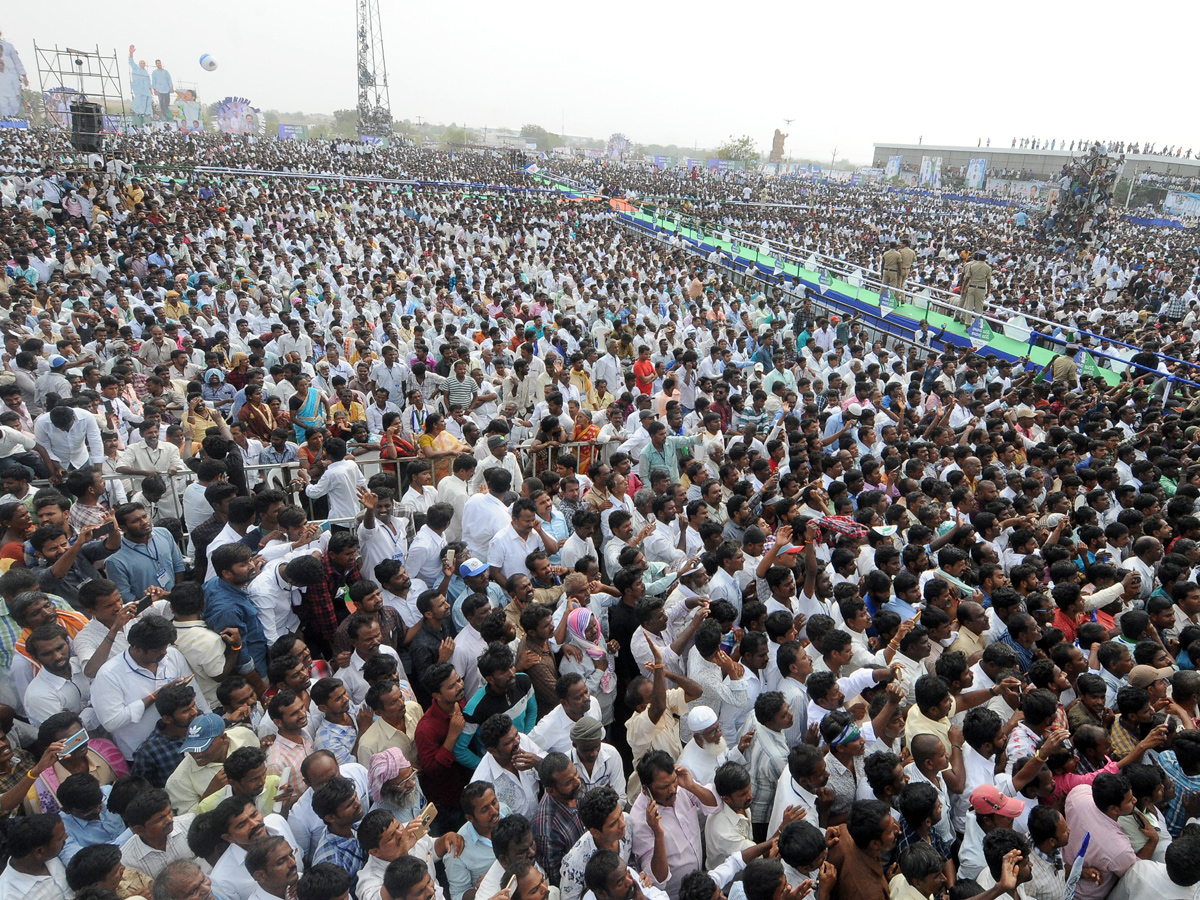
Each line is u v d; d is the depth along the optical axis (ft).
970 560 22.33
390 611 18.02
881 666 16.93
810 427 29.81
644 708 15.33
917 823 12.55
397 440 26.48
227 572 16.14
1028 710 14.85
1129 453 30.83
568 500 23.43
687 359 38.81
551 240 89.04
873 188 288.71
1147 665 17.02
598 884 10.89
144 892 11.20
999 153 304.91
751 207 166.71
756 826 15.05
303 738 14.21
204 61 220.64
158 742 13.61
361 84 303.68
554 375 34.88
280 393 31.94
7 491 20.10
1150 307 75.87
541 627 16.08
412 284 58.70
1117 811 12.94
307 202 95.76
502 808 13.56
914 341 60.54
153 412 24.23
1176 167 256.52
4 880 11.25
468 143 513.86
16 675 15.15
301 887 10.39
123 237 68.59
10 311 40.37
